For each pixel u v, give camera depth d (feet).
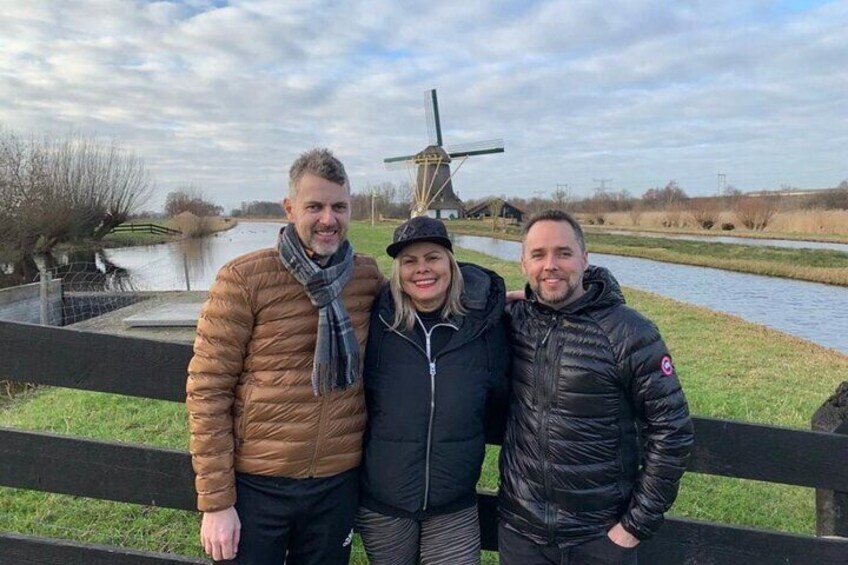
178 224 185.37
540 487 6.34
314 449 6.28
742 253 103.71
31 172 88.69
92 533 10.21
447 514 6.69
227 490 6.05
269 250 6.40
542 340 6.43
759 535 7.07
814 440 6.84
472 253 88.48
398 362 6.51
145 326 30.01
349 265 6.50
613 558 6.21
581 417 6.19
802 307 52.37
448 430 6.41
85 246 111.55
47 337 6.86
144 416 15.97
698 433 6.98
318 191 6.15
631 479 6.32
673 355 27.30
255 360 6.24
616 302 6.36
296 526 6.55
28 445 7.14
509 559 6.67
